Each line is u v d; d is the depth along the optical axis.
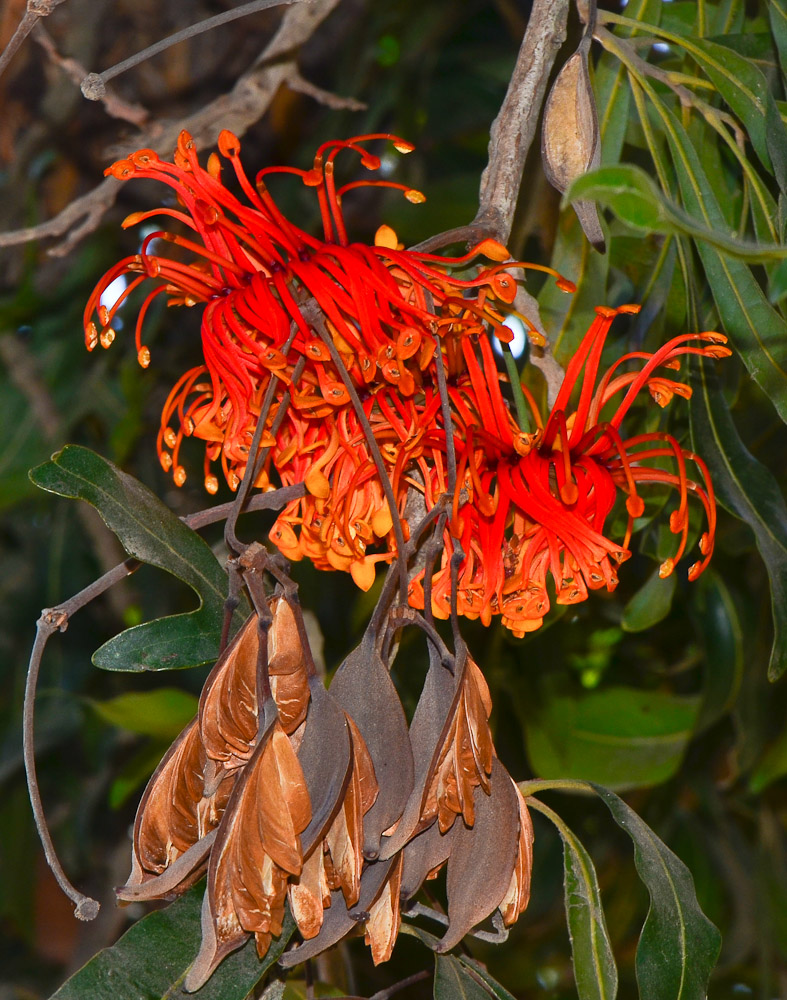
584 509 0.96
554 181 1.00
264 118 1.75
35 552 2.06
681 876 1.00
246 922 0.88
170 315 1.81
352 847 0.89
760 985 1.72
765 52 1.10
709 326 1.18
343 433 0.94
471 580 0.95
